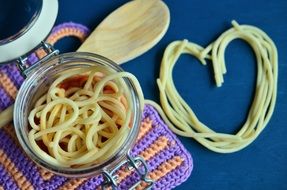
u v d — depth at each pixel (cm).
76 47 54
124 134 44
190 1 55
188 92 53
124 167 49
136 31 53
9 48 47
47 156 44
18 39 47
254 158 51
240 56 54
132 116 45
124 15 53
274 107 52
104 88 47
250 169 51
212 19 55
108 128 46
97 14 55
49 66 46
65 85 48
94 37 53
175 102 52
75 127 45
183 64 53
